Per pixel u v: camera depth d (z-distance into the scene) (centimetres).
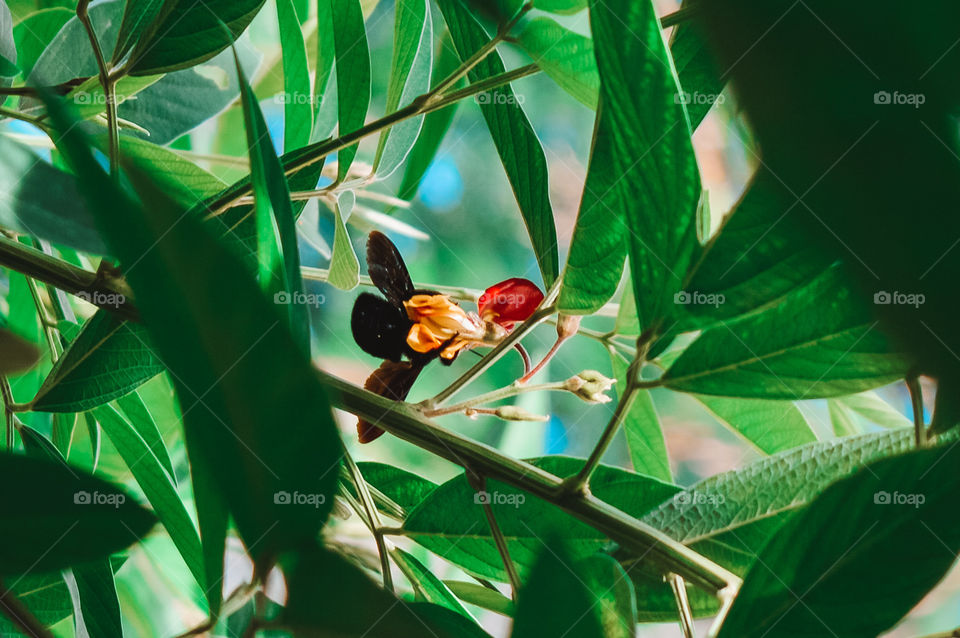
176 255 36
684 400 67
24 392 50
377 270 46
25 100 48
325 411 38
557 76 44
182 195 45
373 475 48
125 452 45
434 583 46
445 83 46
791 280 41
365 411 44
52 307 50
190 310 36
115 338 45
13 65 47
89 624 45
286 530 39
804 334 42
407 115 46
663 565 43
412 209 68
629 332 49
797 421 49
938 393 41
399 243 67
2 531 40
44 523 40
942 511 40
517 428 55
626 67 41
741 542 44
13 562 40
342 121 48
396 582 47
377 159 49
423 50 49
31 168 42
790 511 44
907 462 41
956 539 40
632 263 42
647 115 41
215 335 37
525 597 39
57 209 42
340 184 48
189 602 52
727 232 41
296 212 48
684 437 67
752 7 30
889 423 50
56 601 44
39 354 40
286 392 38
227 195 45
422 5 48
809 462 44
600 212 43
